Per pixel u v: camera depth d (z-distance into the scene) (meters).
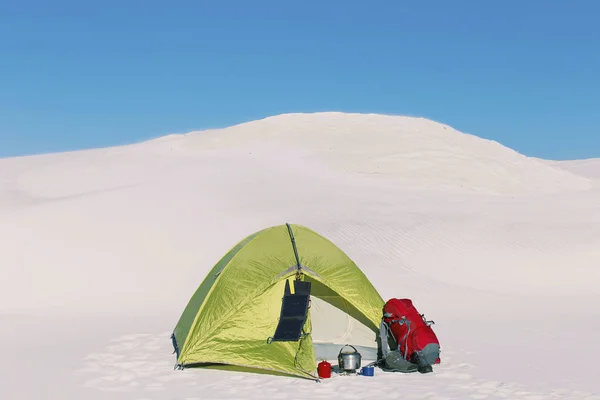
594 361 11.91
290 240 12.14
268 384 10.09
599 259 24.38
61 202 30.55
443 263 23.58
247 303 11.29
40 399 9.39
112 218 27.66
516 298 20.02
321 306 12.07
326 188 35.25
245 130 55.66
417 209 30.58
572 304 19.09
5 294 19.94
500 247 25.36
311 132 54.38
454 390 9.78
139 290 20.77
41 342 13.64
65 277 21.56
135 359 11.96
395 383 10.20
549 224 28.31
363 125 55.94
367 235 25.94
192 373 10.88
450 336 14.42
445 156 46.94
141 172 40.88
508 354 12.50
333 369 10.98
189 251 24.33
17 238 24.69
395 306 11.51
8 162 48.72
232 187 34.31
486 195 38.00
